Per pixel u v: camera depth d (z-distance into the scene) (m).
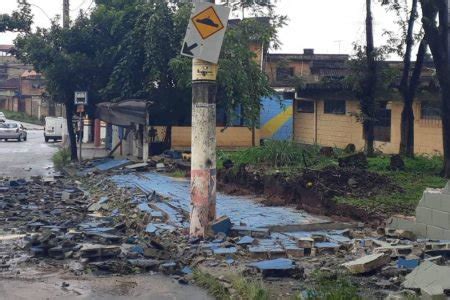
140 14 28.72
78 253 10.19
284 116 35.50
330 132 32.28
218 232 10.89
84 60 28.98
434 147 25.86
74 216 14.62
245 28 26.28
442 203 10.58
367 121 23.25
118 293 8.33
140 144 27.72
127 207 15.32
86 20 29.72
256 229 11.16
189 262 9.66
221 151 25.11
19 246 11.08
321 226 12.10
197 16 10.58
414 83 21.98
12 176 24.62
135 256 9.97
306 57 44.06
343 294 7.41
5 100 93.19
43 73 29.58
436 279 7.67
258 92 27.83
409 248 9.47
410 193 15.18
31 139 54.12
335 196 14.56
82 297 8.15
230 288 8.16
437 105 25.69
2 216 14.49
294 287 8.27
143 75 28.53
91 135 45.19
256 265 8.95
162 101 28.70
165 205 14.96
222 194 17.14
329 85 30.53
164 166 24.59
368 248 10.08
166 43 27.31
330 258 9.68
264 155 20.53
